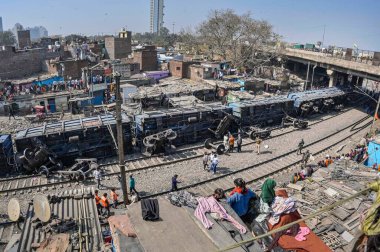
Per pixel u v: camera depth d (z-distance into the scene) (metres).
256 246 5.89
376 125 42.22
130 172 25.47
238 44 78.06
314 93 49.38
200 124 33.28
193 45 97.25
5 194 21.80
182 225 6.31
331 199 17.86
